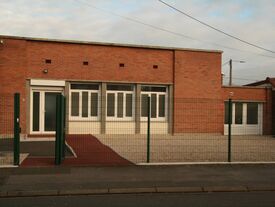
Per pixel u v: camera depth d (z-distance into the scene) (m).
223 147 19.64
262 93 29.16
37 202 9.26
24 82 23.56
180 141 22.06
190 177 11.93
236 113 28.61
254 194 10.29
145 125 25.66
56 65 24.22
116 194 10.21
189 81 26.64
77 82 24.72
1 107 22.17
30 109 23.88
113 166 13.38
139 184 10.92
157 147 19.00
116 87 25.47
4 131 22.12
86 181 11.20
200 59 26.89
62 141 14.27
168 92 26.36
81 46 24.67
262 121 29.12
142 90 25.94
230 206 8.88
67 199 9.59
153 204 9.07
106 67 25.11
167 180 11.48
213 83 27.11
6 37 23.25
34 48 23.84
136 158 15.21
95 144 19.17
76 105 24.56
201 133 25.83
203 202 9.28
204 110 25.97
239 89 28.66
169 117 25.80
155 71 26.05
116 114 25.31
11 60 23.34
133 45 25.56
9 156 15.27
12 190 10.12
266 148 19.80
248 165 14.05
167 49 26.28
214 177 12.02
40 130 24.02
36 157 15.07
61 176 11.78
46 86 24.14
